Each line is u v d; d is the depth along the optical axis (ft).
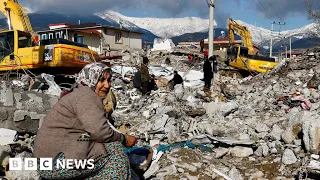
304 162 16.46
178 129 22.71
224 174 16.20
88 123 9.77
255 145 19.54
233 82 60.54
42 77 35.06
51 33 135.54
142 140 21.54
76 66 45.29
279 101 32.50
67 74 45.09
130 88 50.49
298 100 31.14
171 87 49.24
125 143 11.32
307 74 50.72
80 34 135.03
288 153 17.31
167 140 21.18
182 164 16.99
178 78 49.62
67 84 42.68
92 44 138.41
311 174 14.96
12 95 19.66
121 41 149.28
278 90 40.22
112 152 10.32
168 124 22.93
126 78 54.95
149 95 41.88
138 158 15.90
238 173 16.20
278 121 23.65
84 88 10.29
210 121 24.20
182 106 29.71
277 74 55.98
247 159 18.29
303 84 42.37
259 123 23.27
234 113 27.37
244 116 26.45
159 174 15.93
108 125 10.14
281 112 28.35
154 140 20.81
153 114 28.43
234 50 80.48
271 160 17.93
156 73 63.00
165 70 65.77
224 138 20.26
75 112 9.95
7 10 55.06
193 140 20.13
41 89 33.55
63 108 10.00
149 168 16.05
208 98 38.58
